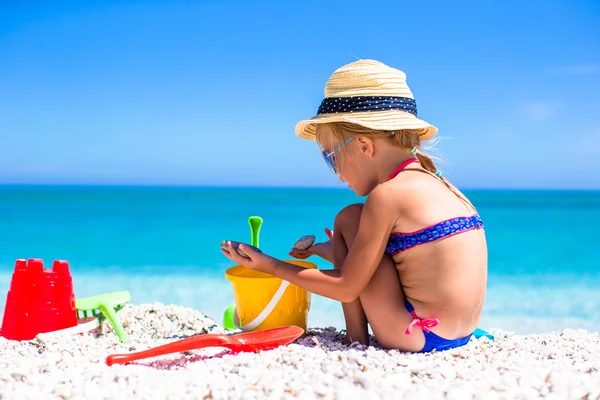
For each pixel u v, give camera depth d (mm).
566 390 1885
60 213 23562
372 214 2396
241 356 2320
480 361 2293
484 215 22750
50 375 2100
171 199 34188
